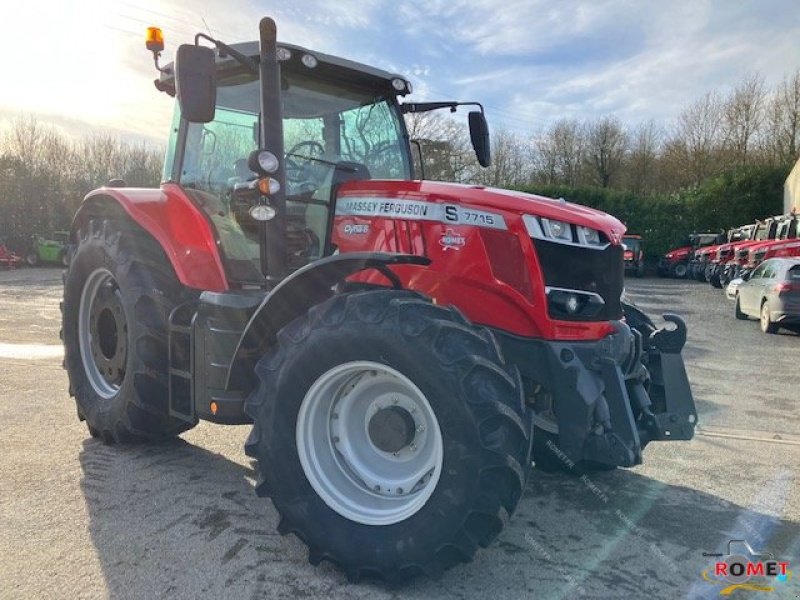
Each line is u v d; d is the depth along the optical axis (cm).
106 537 306
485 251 301
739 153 3816
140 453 422
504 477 248
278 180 329
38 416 499
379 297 273
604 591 269
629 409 292
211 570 278
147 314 395
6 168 3017
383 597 261
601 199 3278
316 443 285
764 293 1131
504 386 255
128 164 3750
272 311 298
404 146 436
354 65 389
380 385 284
